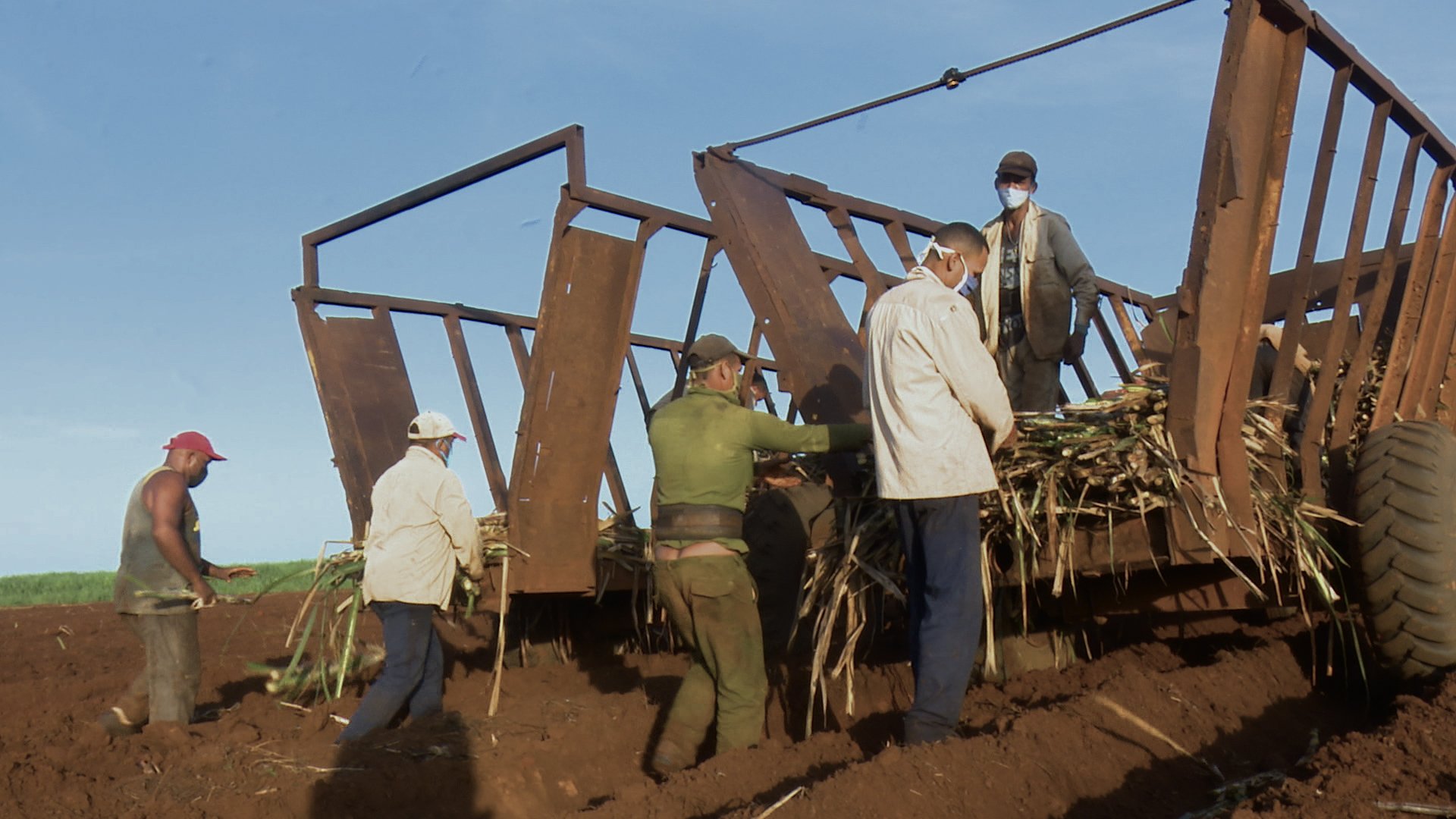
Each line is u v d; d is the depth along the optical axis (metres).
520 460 5.70
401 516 5.56
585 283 5.83
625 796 4.32
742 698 5.06
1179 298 4.30
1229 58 4.11
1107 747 4.36
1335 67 4.76
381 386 7.43
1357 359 5.23
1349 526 4.71
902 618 6.32
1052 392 6.01
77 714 6.15
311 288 7.25
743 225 6.15
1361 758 3.70
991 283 6.11
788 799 3.78
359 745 5.00
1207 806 3.99
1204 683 5.02
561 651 7.38
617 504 7.22
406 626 5.56
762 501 6.41
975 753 4.12
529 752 4.98
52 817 4.15
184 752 5.08
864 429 5.10
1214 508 4.38
